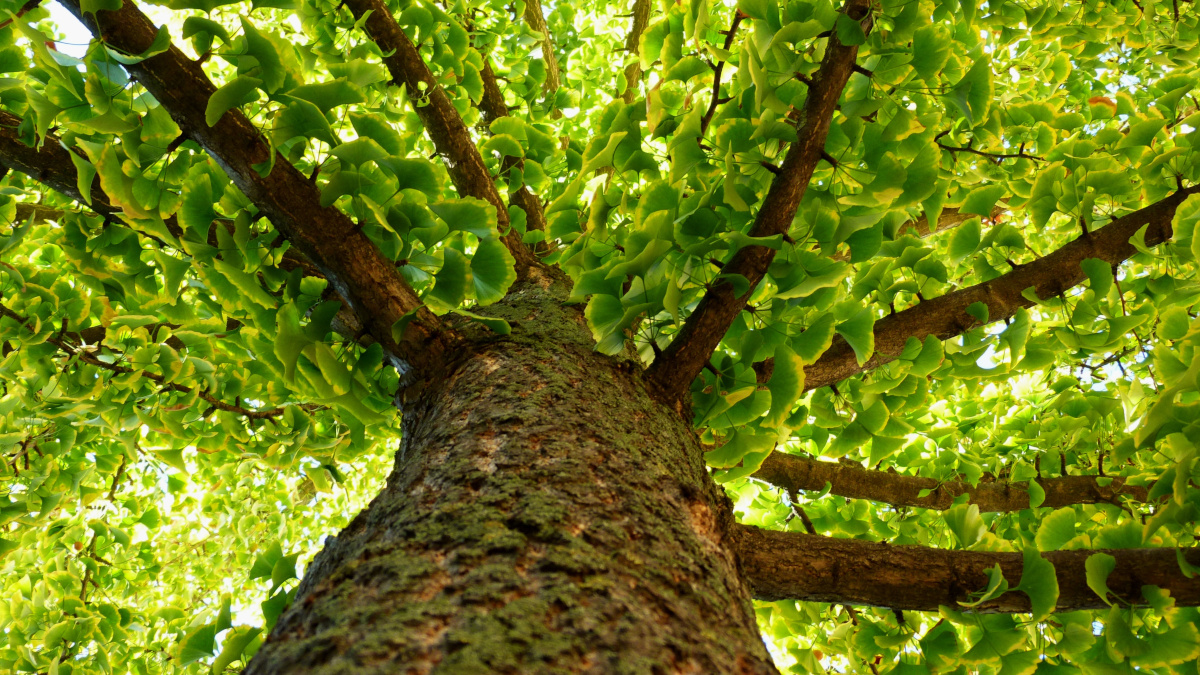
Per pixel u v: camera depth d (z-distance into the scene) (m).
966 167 1.61
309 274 1.40
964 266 1.85
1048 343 1.57
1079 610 1.28
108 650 1.90
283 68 1.03
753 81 1.13
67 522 2.32
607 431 0.98
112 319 1.54
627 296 1.08
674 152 1.20
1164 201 1.43
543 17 2.68
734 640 0.78
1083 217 1.43
